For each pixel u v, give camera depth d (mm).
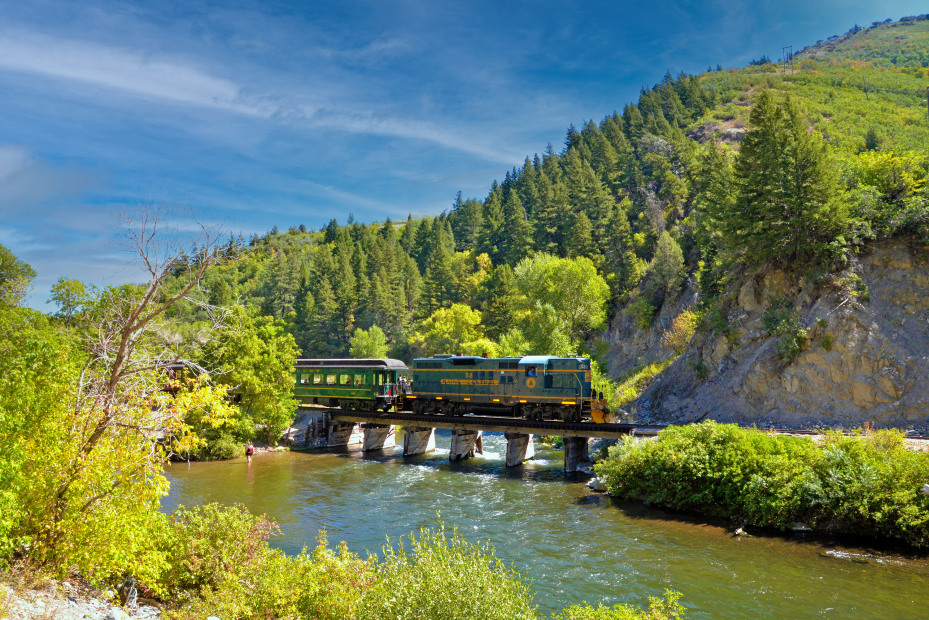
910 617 15148
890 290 35469
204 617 11180
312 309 118375
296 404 49688
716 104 156250
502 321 94188
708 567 19031
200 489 32500
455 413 44250
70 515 12344
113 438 13508
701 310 57094
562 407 38562
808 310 37688
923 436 28500
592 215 110625
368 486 33375
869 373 33531
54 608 10367
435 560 9922
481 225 159375
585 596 17109
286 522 25656
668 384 46188
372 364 49781
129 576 13680
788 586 17281
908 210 36688
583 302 73438
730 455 24938
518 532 23688
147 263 12477
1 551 10969
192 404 13594
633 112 156500
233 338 44250
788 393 36125
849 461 22297
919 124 106938
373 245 140125
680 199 97375
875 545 20484
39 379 12914
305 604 12070
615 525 24234
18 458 11828
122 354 13188
